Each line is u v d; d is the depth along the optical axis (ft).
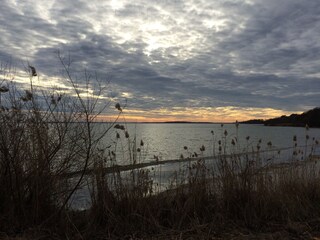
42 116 16.16
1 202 15.39
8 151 15.14
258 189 18.29
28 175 15.49
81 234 14.65
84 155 16.42
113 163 17.01
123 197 16.40
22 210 15.29
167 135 229.66
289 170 21.11
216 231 15.74
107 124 17.24
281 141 147.02
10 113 15.80
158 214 16.43
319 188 20.90
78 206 16.85
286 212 18.07
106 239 14.57
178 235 15.10
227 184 18.15
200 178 18.39
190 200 17.11
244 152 20.63
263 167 20.30
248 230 16.20
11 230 14.60
